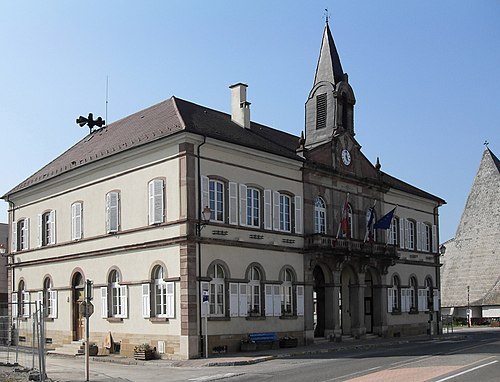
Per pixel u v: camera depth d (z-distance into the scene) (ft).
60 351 114.93
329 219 124.47
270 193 111.96
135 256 104.47
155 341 98.84
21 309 135.03
